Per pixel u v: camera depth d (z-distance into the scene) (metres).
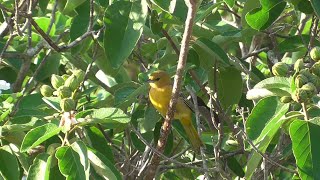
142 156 10.91
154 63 11.49
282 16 12.27
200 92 12.47
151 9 10.39
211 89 11.67
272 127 8.33
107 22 9.60
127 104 10.70
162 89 11.22
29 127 9.13
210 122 11.45
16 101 9.89
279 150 10.52
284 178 11.79
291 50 11.51
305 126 8.05
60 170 8.35
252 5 10.85
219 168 9.79
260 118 8.62
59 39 11.15
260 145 8.69
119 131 11.36
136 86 11.36
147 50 11.95
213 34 11.34
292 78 8.11
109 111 8.63
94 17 10.86
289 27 12.87
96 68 12.27
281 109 8.45
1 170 9.26
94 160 8.73
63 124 8.62
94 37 10.15
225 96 11.70
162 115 11.47
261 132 8.52
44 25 11.86
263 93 8.67
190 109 11.13
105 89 11.48
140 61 12.34
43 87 9.13
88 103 10.80
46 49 12.10
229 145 12.33
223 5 13.48
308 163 7.95
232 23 13.34
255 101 11.21
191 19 8.18
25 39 12.12
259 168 11.12
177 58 11.41
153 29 10.50
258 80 11.59
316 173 7.92
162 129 9.52
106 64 11.40
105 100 10.89
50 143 9.39
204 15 10.45
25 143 8.45
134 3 9.67
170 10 9.34
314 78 8.16
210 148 12.18
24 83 12.80
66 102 8.52
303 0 10.05
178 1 10.55
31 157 10.16
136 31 9.58
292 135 8.04
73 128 8.59
